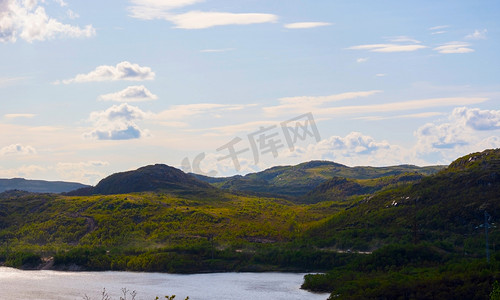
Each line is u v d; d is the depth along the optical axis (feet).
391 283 576.61
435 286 557.33
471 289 540.52
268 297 631.15
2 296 655.76
